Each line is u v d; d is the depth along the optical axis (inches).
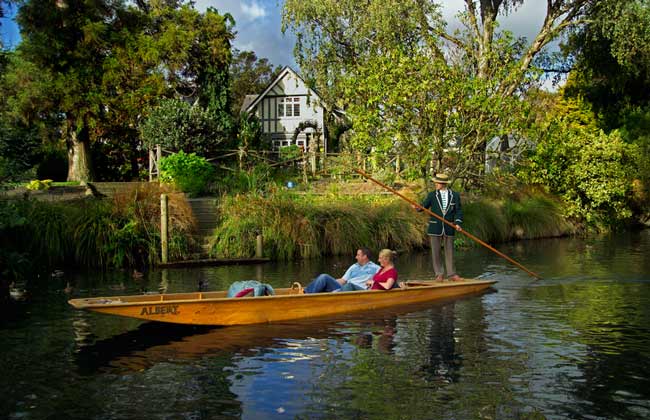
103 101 887.7
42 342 242.5
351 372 201.5
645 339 240.5
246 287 279.9
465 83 607.5
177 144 812.6
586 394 180.4
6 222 404.5
